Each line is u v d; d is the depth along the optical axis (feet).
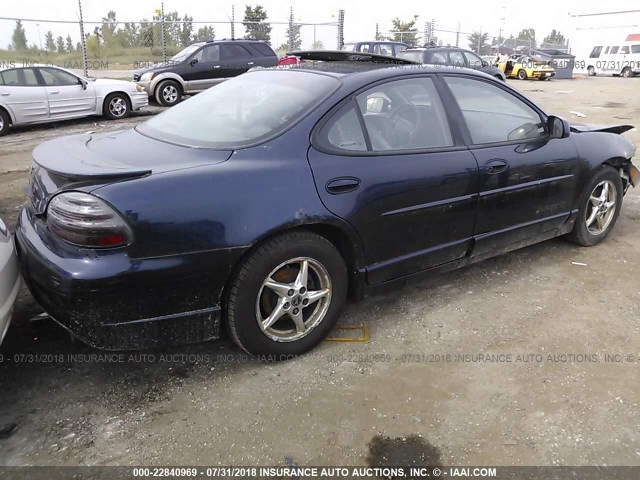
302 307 10.00
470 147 11.84
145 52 65.10
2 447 8.00
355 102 10.42
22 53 53.67
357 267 10.52
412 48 57.36
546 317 11.87
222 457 7.94
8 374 9.60
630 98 58.75
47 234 8.54
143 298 8.38
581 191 14.56
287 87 10.92
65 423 8.51
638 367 10.11
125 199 8.05
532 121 13.42
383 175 10.34
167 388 9.38
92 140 11.14
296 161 9.49
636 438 8.38
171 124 11.19
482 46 118.01
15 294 9.11
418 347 10.71
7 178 23.54
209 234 8.58
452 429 8.54
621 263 14.73
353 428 8.54
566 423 8.68
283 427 8.53
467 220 11.92
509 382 9.66
